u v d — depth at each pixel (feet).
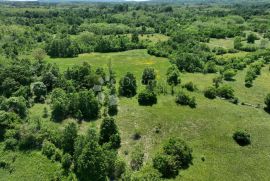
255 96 344.28
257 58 472.85
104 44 533.96
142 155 239.71
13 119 280.51
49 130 270.05
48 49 515.09
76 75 364.79
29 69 375.25
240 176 223.92
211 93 333.62
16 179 233.55
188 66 427.33
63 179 229.04
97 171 220.84
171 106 310.45
